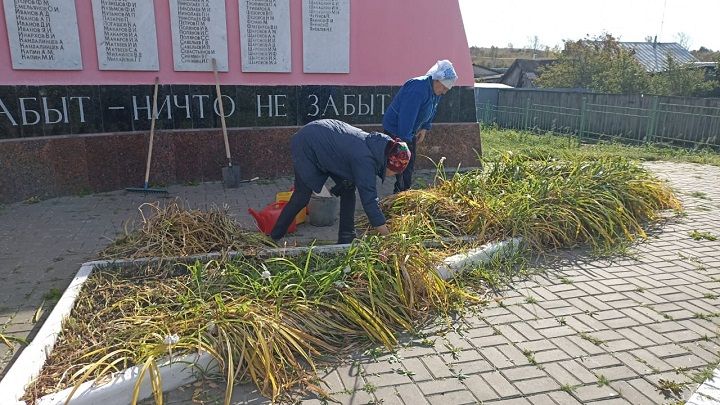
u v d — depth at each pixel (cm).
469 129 907
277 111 802
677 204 664
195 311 336
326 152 435
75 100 682
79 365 293
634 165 714
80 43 684
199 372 297
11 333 345
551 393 289
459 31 888
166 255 429
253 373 292
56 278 432
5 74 644
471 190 582
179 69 743
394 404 279
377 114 859
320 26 806
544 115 1702
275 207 539
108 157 709
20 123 651
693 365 315
